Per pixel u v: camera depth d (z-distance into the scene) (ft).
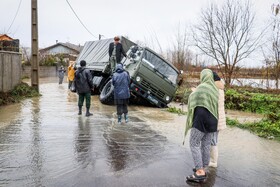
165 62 42.01
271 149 21.52
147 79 39.75
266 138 24.97
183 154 19.36
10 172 15.44
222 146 21.99
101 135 23.44
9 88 45.03
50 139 21.83
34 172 15.52
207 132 15.08
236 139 24.29
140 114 34.76
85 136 22.93
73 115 31.81
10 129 24.64
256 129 27.86
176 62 73.51
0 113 32.09
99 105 40.22
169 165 17.22
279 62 59.00
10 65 45.32
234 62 64.28
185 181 15.05
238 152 20.52
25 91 47.24
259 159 19.11
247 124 29.55
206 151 15.93
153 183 14.64
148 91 40.06
